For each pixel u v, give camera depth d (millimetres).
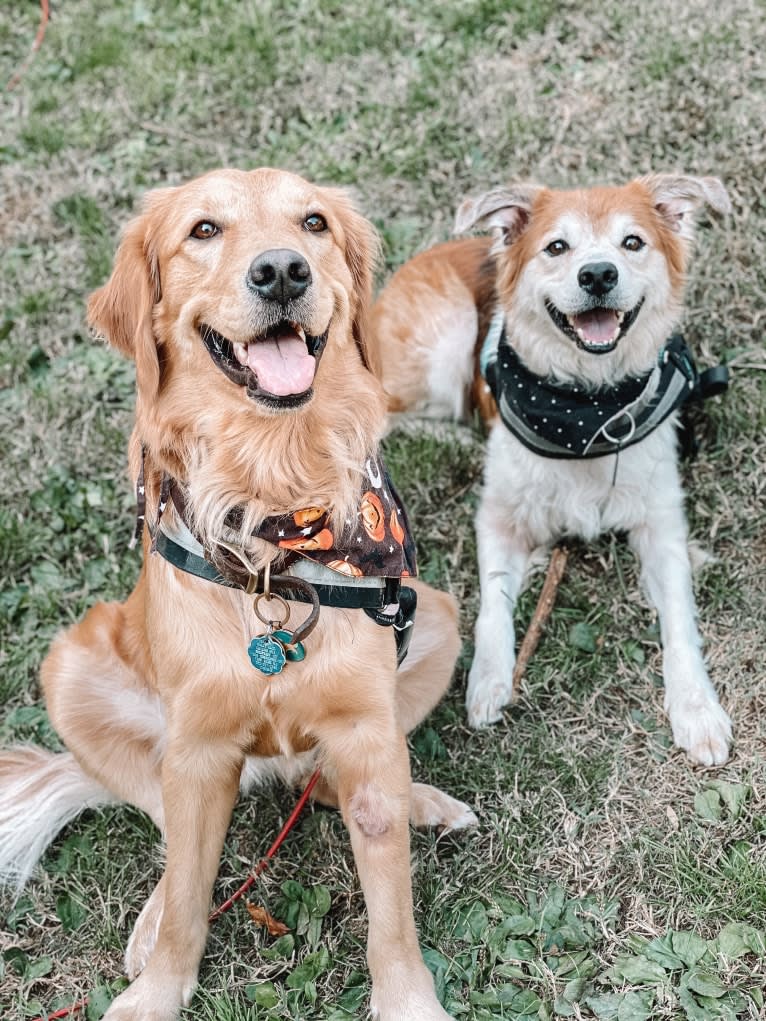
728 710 1503
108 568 1710
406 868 1289
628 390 1597
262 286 1191
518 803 1450
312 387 1223
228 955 1364
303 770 1445
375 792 1298
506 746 1507
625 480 1615
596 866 1394
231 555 1269
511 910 1366
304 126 2248
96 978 1357
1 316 2012
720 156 1968
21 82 2500
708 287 1842
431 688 1472
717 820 1404
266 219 1252
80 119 2367
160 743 1434
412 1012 1258
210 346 1254
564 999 1293
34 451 1839
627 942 1331
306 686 1281
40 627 1663
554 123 2092
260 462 1263
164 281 1271
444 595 1517
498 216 1683
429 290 1901
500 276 1702
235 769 1327
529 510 1678
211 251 1242
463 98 2186
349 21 2404
